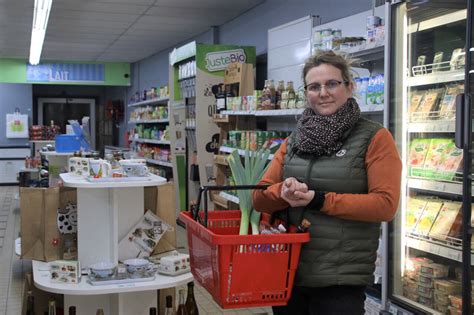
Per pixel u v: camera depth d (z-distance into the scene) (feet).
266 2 25.25
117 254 10.79
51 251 11.31
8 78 49.16
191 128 27.02
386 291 11.53
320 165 6.60
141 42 39.17
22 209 11.40
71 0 25.80
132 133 43.60
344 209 6.15
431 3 10.66
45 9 26.09
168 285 10.14
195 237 6.75
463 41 11.43
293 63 20.58
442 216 11.07
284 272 6.18
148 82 47.98
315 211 6.55
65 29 33.94
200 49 25.04
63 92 57.00
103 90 58.54
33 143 37.50
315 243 6.50
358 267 6.46
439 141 11.28
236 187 6.92
